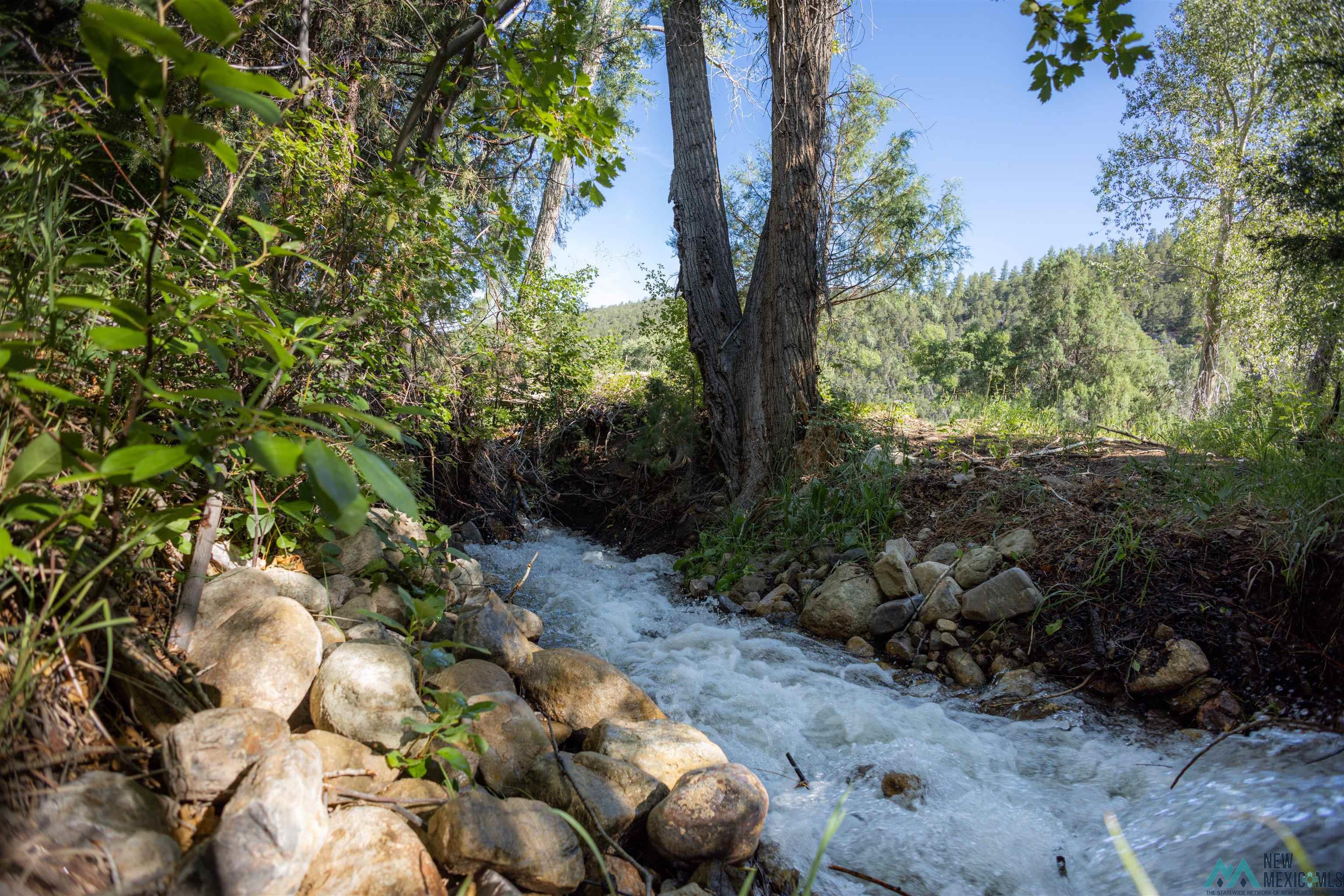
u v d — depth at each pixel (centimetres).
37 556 167
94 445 213
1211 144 1797
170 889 142
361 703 221
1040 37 298
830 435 664
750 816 228
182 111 388
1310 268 926
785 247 698
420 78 695
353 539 372
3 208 205
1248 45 1714
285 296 331
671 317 920
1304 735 295
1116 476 526
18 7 221
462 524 686
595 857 212
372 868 172
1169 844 239
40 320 204
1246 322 1717
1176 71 1848
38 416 189
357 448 149
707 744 273
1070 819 275
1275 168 990
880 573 484
